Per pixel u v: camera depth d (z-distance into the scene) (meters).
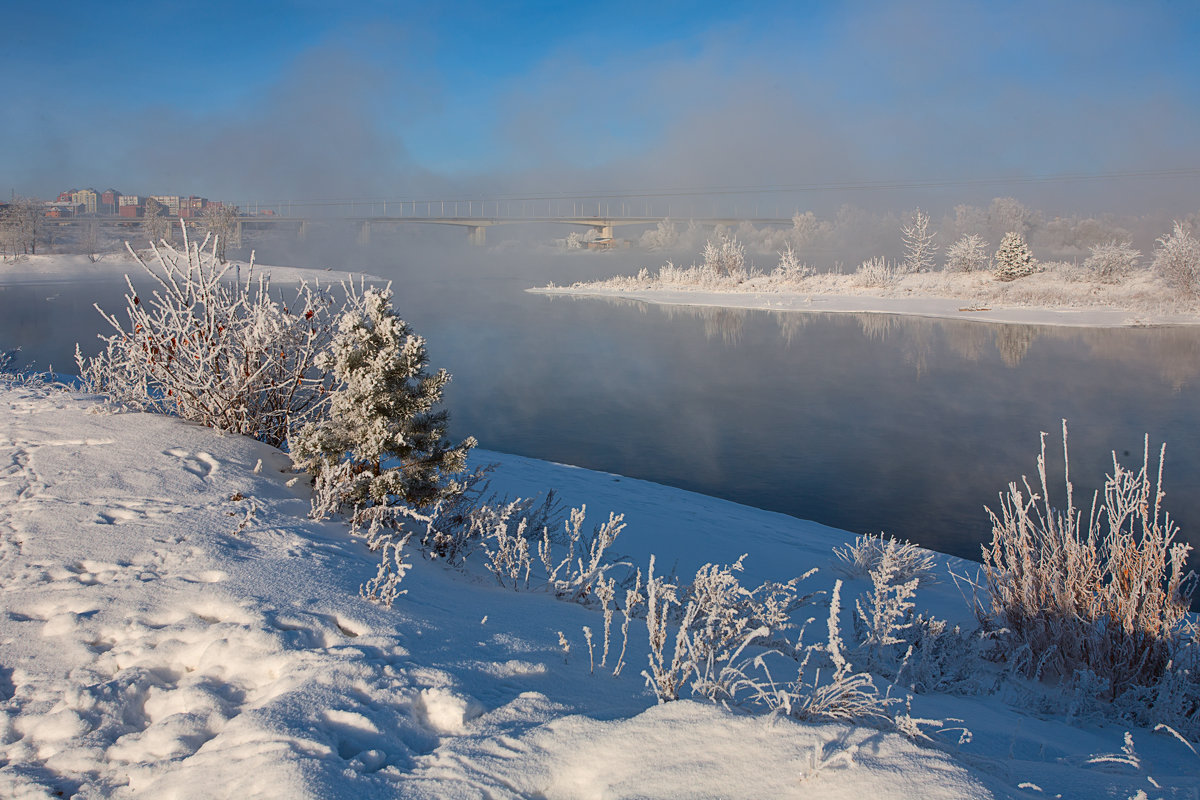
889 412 21.44
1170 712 4.49
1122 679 5.08
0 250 96.44
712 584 3.76
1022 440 18.31
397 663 3.03
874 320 44.50
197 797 2.20
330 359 6.06
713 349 33.91
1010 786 2.27
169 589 3.72
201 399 7.05
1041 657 5.39
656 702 3.03
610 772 2.30
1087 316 43.78
